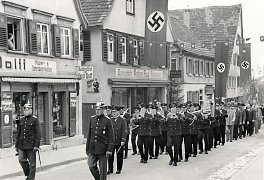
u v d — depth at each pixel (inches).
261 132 1258.6
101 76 1084.5
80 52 997.8
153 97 1373.0
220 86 1369.3
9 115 713.0
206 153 767.1
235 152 778.8
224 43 1360.7
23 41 764.6
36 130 494.0
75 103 914.1
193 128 714.2
